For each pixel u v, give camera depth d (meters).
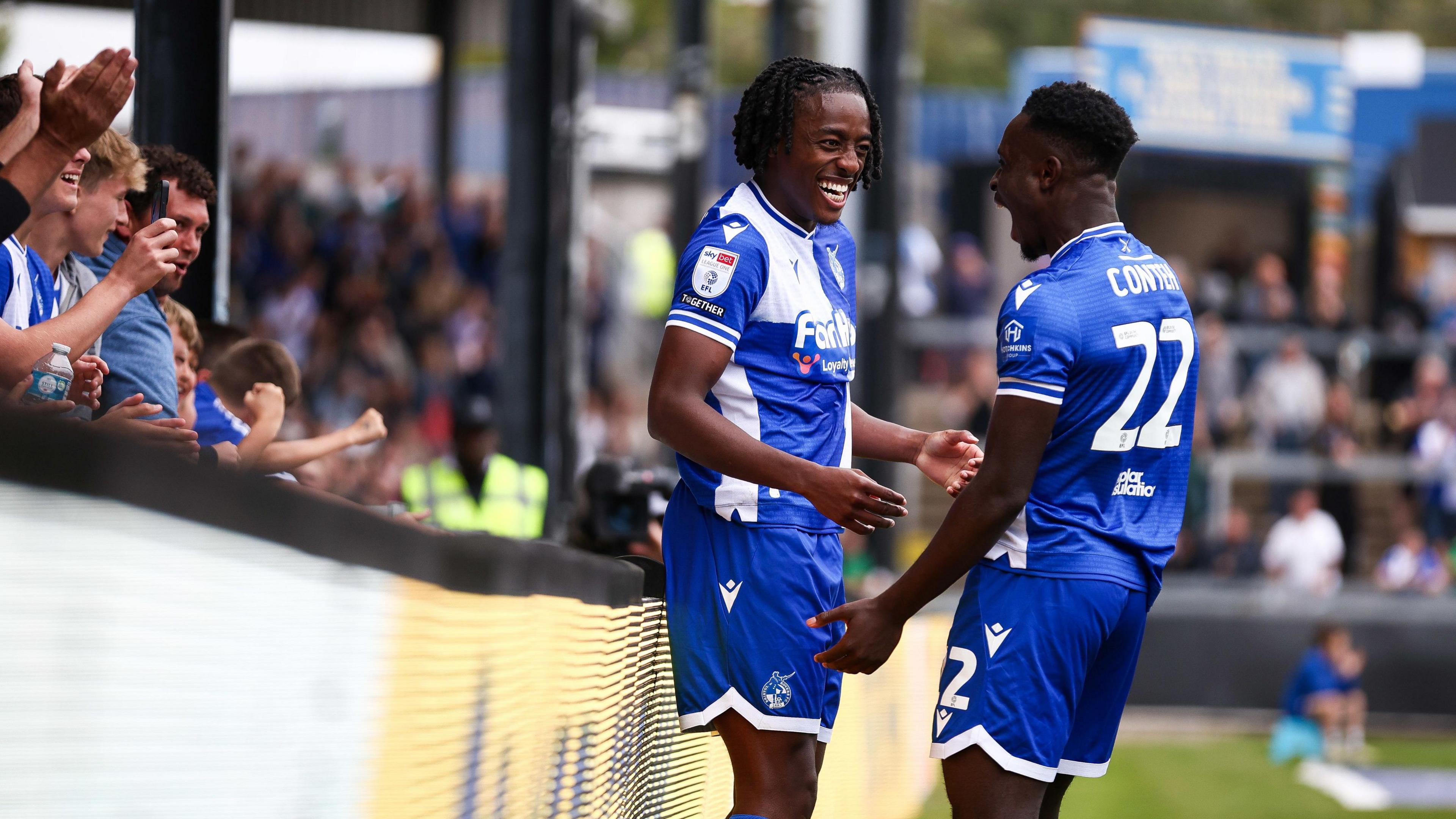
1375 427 56.22
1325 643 40.84
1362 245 68.69
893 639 9.10
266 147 58.53
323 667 4.90
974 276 59.75
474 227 56.50
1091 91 9.53
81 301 8.92
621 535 13.89
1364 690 45.69
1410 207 67.56
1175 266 60.41
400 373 52.19
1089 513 9.31
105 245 11.45
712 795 12.02
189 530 4.16
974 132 73.88
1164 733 44.38
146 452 3.96
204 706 4.37
